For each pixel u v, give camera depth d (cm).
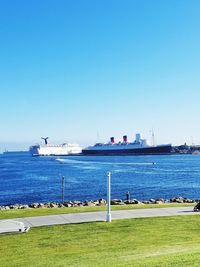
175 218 2192
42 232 1855
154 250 1488
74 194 6875
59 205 3884
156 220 2133
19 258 1442
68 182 9344
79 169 14675
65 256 1457
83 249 1554
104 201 3997
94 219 2178
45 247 1592
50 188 8025
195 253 1341
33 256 1465
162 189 7538
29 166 17850
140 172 12631
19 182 9588
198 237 1734
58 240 1702
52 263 1359
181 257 1279
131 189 7556
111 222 2083
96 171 13338
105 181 9431
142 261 1263
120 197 6294
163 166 16188
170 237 1736
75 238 1736
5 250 1554
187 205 2812
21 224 1858
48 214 2359
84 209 2584
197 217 2223
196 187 7881
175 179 9888
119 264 1250
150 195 6588
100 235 1789
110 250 1527
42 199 6284
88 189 7644
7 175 12281
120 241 1673
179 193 6869
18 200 6234
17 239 1722
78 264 1321
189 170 13650
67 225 2009
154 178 10238
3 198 6525
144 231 1864
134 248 1547
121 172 12644
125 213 2378
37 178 10844
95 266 1259
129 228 1931
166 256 1320
